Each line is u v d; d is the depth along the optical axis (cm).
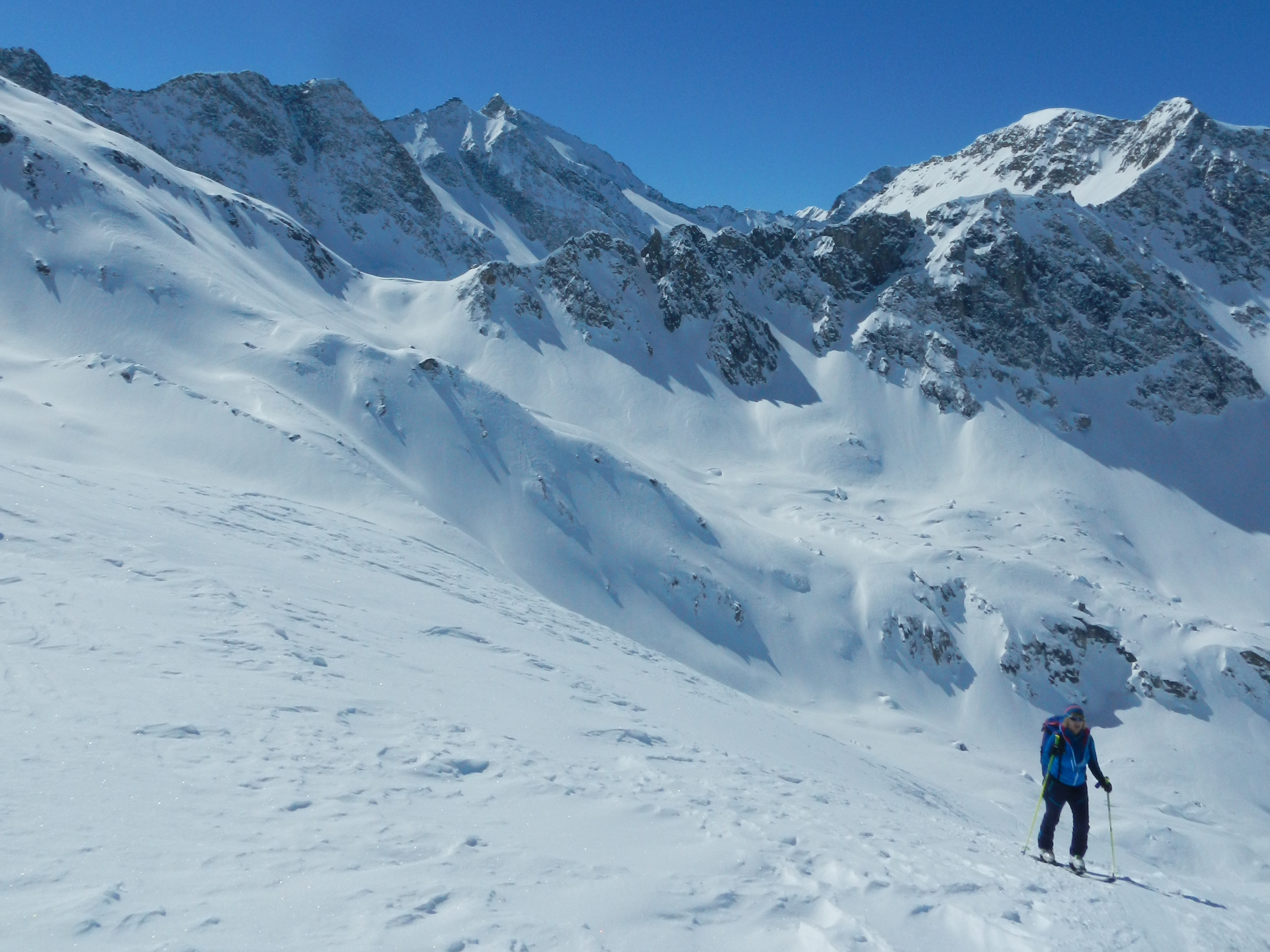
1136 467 9431
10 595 704
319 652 809
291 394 5275
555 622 1947
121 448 3809
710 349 10906
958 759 4444
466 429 5719
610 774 664
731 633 5347
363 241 18675
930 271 11838
